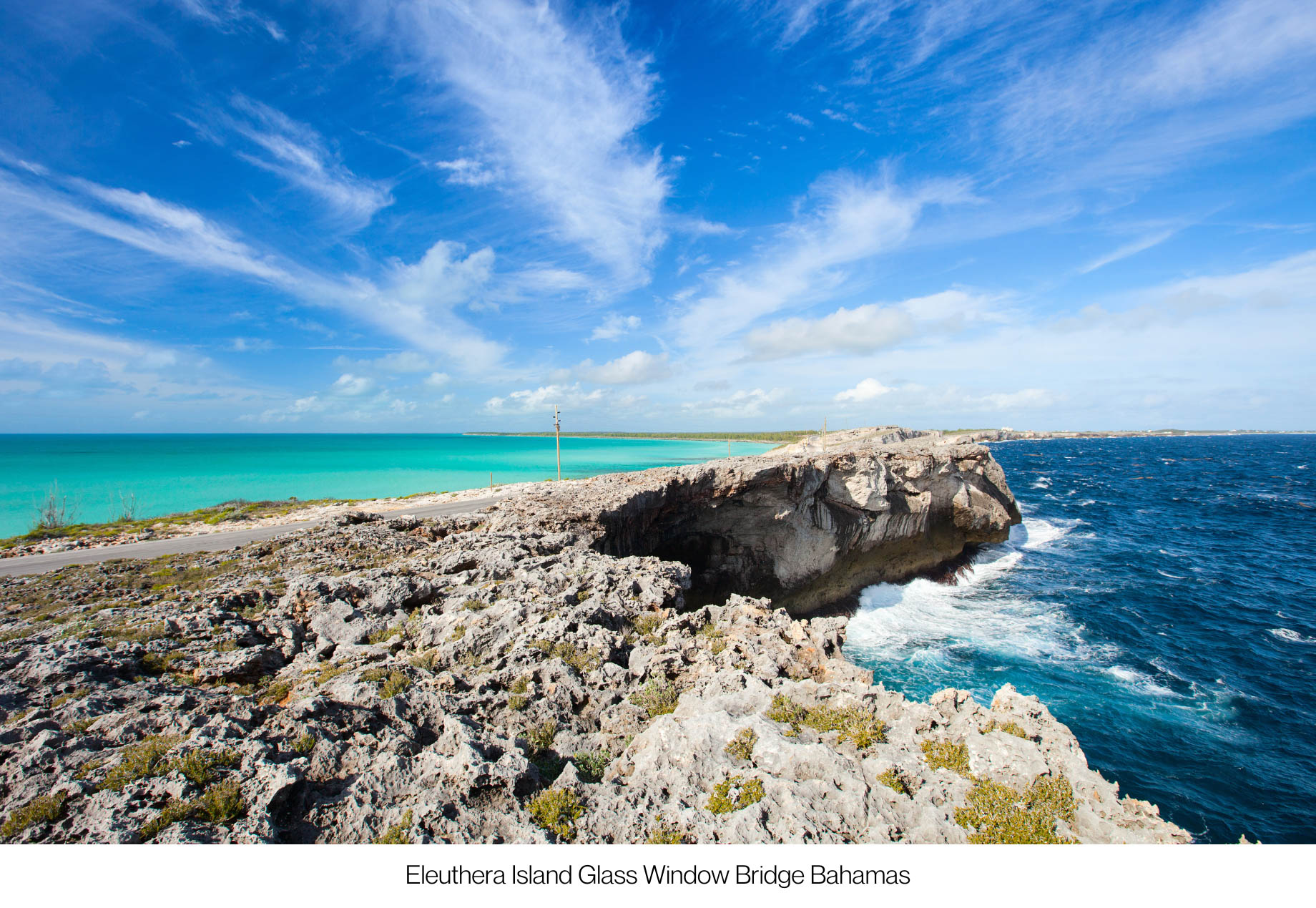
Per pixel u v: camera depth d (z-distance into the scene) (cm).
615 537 2912
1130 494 9238
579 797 838
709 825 767
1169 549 5434
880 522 4616
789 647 1470
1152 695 2716
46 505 6594
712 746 938
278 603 1677
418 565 2067
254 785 799
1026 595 4247
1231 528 6356
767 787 829
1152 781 2141
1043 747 933
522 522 2719
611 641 1451
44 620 1667
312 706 995
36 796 756
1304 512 7281
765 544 3953
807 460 4166
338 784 857
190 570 2308
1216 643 3256
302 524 4425
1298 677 2855
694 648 1434
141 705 1045
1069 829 774
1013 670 3022
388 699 1062
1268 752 2270
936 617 3859
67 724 961
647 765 912
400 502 6044
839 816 787
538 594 1745
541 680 1258
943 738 962
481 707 1138
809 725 1037
